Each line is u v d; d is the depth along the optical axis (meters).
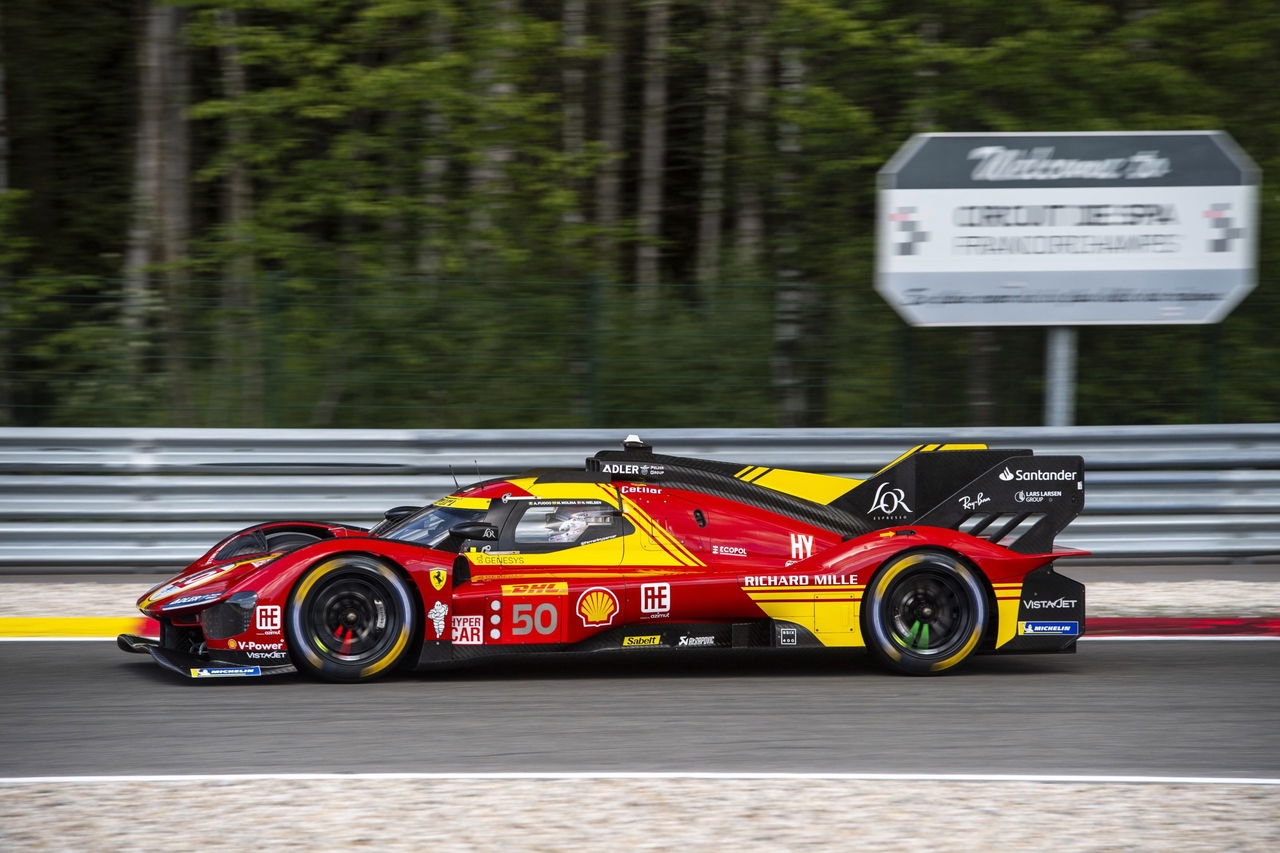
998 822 12.09
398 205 35.78
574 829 11.74
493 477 27.91
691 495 19.33
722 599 18.64
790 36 35.53
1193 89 35.19
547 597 18.41
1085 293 30.08
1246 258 30.05
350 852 11.12
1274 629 22.66
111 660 19.73
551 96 36.38
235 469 27.23
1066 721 16.31
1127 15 36.50
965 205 29.94
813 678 18.84
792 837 11.60
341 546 18.20
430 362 31.08
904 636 18.95
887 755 14.59
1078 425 31.72
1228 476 28.36
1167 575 27.56
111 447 26.94
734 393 31.31
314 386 31.19
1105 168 29.94
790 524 19.36
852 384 31.50
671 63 42.97
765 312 31.42
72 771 13.76
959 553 18.98
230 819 11.95
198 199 43.66
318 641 18.03
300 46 34.56
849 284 34.47
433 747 14.79
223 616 17.72
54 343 31.36
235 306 31.67
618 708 16.83
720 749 14.79
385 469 27.58
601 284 30.53
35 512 26.55
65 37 41.62
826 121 34.50
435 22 36.00
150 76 38.22
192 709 16.61
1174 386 32.28
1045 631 19.11
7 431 26.61
